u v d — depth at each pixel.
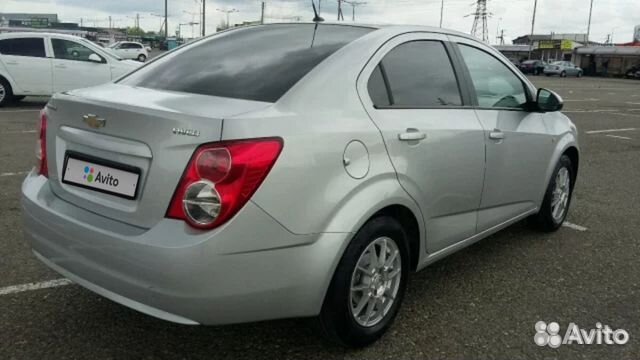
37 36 12.85
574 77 55.88
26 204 2.93
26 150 7.93
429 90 3.36
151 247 2.36
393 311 3.12
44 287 3.61
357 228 2.71
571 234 4.96
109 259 2.50
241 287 2.43
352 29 3.36
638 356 3.04
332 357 2.92
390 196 2.88
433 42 3.55
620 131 12.07
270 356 2.92
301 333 3.15
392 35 3.29
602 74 63.66
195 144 2.38
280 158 2.46
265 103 2.65
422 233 3.24
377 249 2.97
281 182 2.46
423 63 3.40
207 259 2.33
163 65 3.41
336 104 2.80
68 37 13.13
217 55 3.32
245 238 2.39
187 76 3.12
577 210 5.73
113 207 2.59
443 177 3.28
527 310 3.51
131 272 2.44
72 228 2.63
